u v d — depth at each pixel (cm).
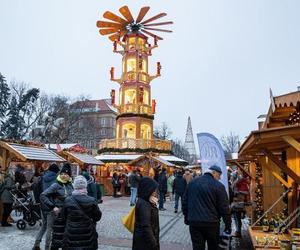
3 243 935
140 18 4750
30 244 926
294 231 670
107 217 1545
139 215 489
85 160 2177
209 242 622
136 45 4862
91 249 539
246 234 1177
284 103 739
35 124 5791
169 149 4466
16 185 1273
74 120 5962
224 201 617
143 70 4888
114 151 4088
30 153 1362
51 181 864
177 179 1836
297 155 789
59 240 658
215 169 644
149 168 3081
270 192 1112
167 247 952
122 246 946
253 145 669
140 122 4609
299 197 752
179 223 1439
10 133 5650
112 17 4619
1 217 1288
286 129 521
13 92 5991
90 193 1187
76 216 535
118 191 3052
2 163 1338
